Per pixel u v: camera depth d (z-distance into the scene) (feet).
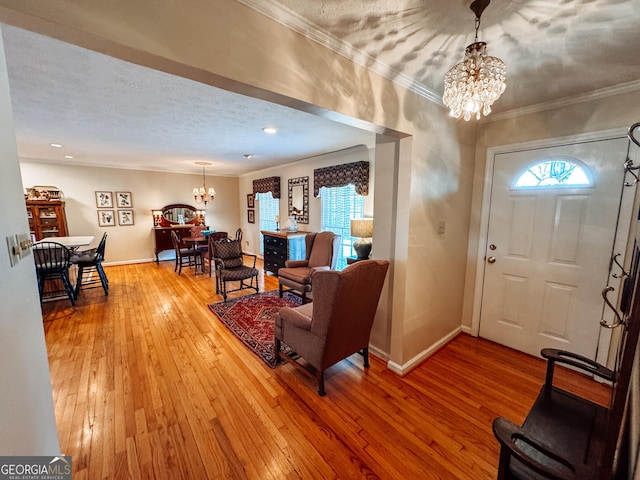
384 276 6.98
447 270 8.65
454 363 7.97
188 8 3.31
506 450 3.14
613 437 2.69
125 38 2.94
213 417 5.84
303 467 4.76
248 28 3.82
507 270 8.75
